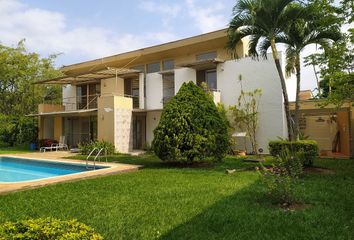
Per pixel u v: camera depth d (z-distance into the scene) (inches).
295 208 267.7
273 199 284.5
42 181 397.7
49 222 137.0
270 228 218.7
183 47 923.4
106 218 246.5
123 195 324.2
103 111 869.8
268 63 746.8
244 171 482.9
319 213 250.1
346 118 726.5
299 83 581.6
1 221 241.9
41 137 1106.1
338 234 205.8
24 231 130.3
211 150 544.4
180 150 538.3
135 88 998.4
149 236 207.6
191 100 562.9
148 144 931.3
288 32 547.8
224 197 307.7
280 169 325.7
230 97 802.2
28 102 1286.9
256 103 760.3
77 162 627.2
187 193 328.2
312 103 698.8
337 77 427.2
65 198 314.3
